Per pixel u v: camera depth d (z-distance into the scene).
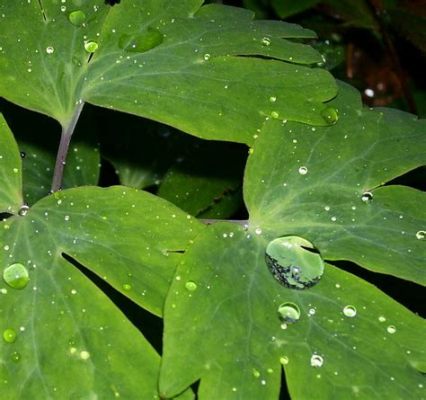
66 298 0.14
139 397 0.14
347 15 0.23
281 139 0.16
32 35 0.17
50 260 0.15
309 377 0.14
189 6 0.17
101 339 0.14
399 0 0.25
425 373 0.14
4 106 0.19
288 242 0.15
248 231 0.15
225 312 0.14
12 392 0.14
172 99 0.16
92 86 0.16
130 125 0.20
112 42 0.17
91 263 0.15
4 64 0.16
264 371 0.14
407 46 0.24
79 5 0.17
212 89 0.16
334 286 0.15
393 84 0.24
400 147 0.16
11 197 0.16
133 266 0.14
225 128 0.16
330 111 0.16
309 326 0.14
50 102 0.16
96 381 0.14
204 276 0.14
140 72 0.16
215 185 0.19
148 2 0.17
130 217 0.15
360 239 0.15
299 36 0.17
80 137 0.20
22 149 0.19
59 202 0.15
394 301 0.15
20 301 0.14
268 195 0.16
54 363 0.14
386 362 0.14
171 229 0.15
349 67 0.24
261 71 0.16
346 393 0.14
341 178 0.16
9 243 0.15
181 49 0.17
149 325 0.17
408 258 0.15
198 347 0.14
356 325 0.14
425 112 0.23
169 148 0.20
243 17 0.17
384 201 0.16
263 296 0.14
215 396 0.14
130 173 0.20
